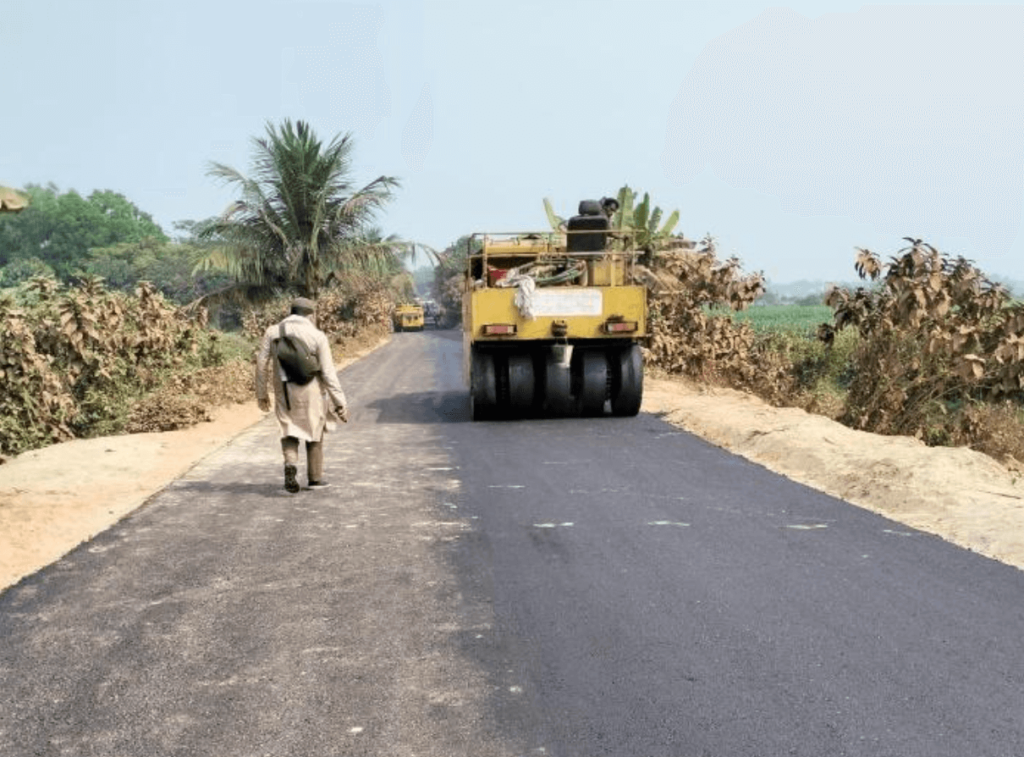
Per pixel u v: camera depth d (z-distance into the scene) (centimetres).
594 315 1427
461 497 887
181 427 1416
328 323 3825
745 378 2081
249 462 1112
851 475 915
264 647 503
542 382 1488
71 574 649
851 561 644
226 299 3156
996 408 1538
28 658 495
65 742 397
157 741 396
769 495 863
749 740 386
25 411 1268
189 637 521
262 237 3083
